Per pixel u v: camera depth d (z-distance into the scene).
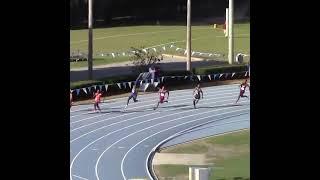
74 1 153.38
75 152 56.09
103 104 80.00
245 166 50.94
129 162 52.94
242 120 71.69
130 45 134.25
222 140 61.38
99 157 54.44
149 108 78.19
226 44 134.25
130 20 166.00
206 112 76.25
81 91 81.38
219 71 98.12
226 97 86.25
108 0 161.62
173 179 47.44
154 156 55.16
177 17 170.12
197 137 63.03
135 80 89.88
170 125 68.75
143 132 64.94
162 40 141.25
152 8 168.25
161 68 103.88
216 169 50.12
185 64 111.31
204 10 169.50
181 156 54.94
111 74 96.50
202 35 147.38
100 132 64.44
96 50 127.12
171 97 86.06
